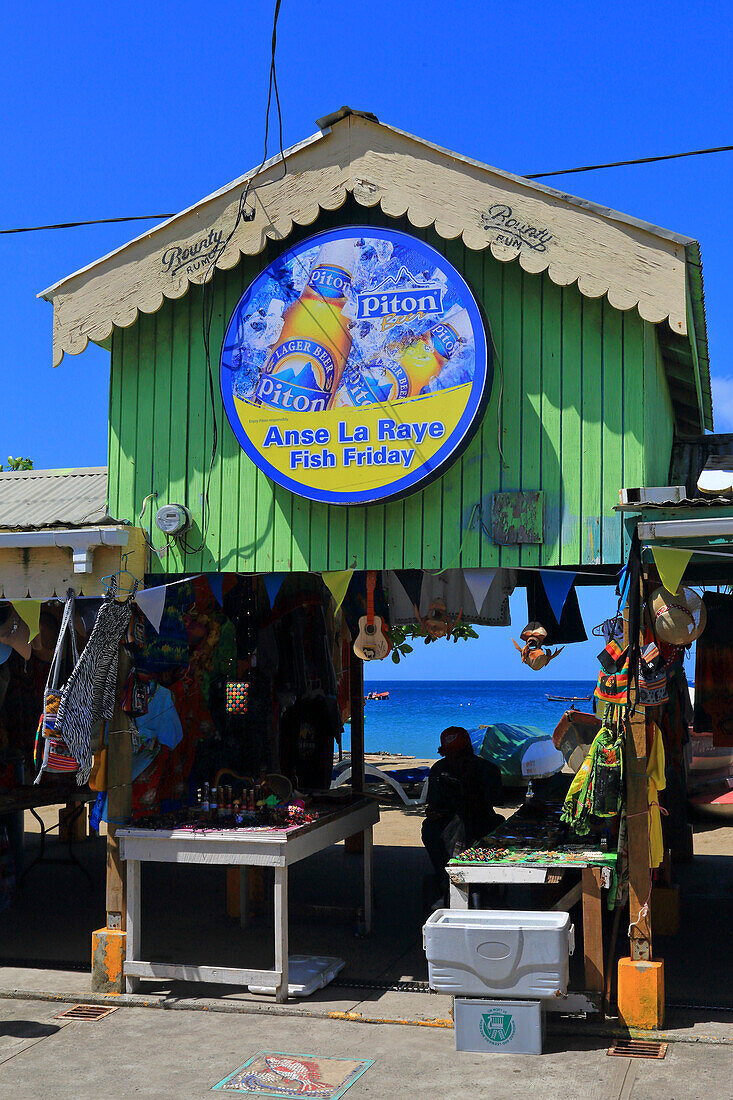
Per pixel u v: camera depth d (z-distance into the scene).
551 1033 6.15
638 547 6.07
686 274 6.43
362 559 6.96
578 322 6.70
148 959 7.74
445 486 6.84
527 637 6.62
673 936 8.52
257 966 7.51
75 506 8.13
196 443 7.42
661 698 6.29
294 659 9.45
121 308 7.36
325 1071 5.67
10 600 7.23
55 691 6.69
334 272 6.94
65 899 10.07
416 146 6.81
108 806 7.22
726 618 8.95
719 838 13.24
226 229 7.14
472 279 6.92
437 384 6.66
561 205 6.54
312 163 6.98
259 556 7.20
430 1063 5.76
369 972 7.45
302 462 6.90
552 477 6.65
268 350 7.05
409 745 46.09
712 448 9.43
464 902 6.43
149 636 7.57
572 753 7.13
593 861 6.30
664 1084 5.37
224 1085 5.51
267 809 7.43
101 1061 5.88
